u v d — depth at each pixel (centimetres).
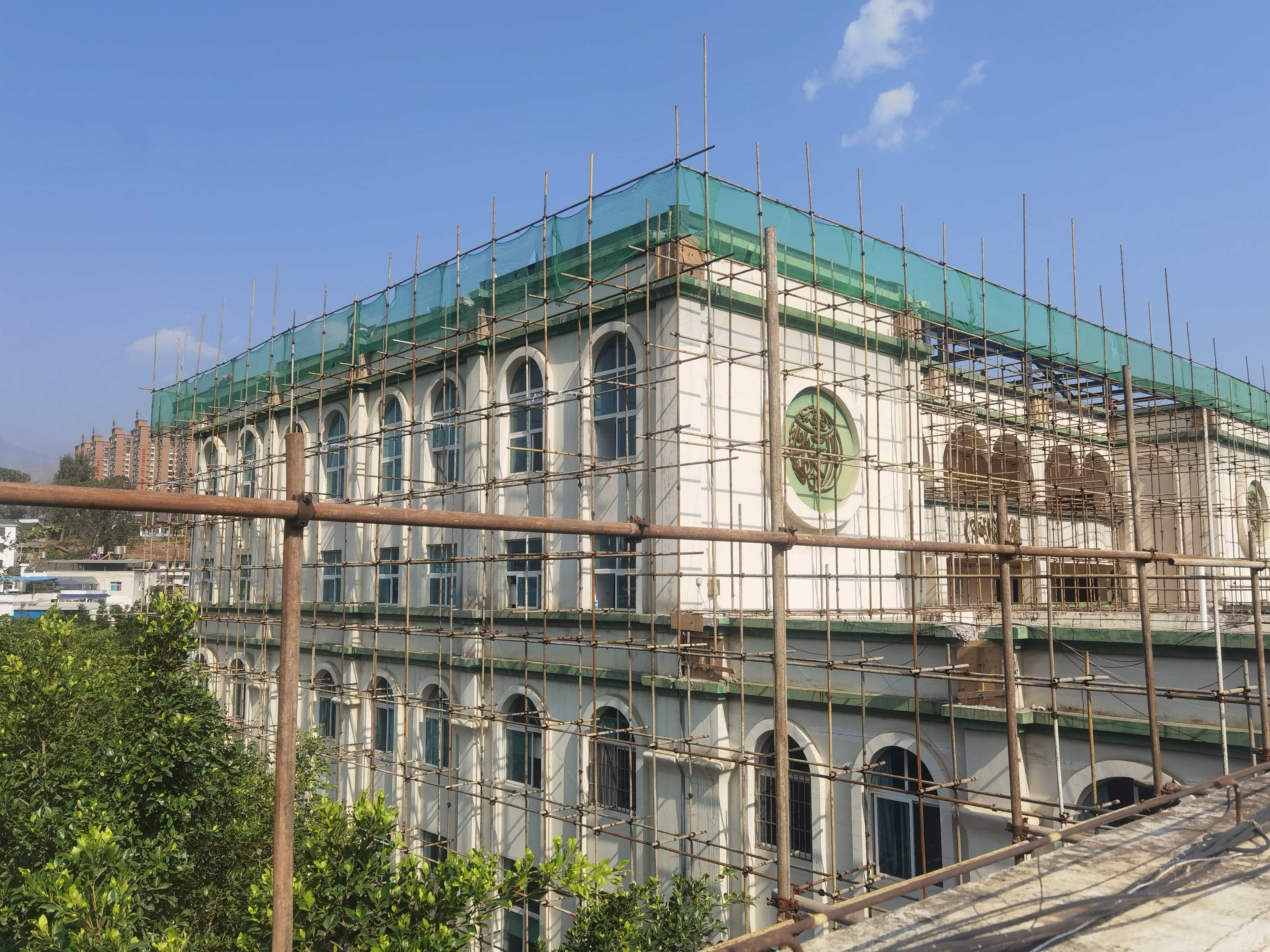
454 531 1942
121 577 5584
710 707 1364
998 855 599
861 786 1229
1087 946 482
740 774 1298
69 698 1103
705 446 1407
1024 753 1112
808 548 1673
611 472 1466
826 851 1248
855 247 1791
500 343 1845
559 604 1677
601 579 1627
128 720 1075
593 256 1655
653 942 1022
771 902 553
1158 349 2408
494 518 459
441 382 2012
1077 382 2142
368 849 786
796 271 1673
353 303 2286
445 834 1803
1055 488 2234
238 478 2786
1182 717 1025
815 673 1304
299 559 397
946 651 1171
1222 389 2641
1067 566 2398
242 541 2730
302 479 398
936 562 1973
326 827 799
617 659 1520
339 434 2372
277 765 390
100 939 716
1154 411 2473
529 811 1468
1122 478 2617
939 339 2019
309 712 2258
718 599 1509
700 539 547
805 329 1691
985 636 1159
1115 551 822
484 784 1568
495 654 1762
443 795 1822
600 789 1530
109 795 1014
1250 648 969
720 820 1320
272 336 2406
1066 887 556
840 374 1744
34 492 313
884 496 1834
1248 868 599
